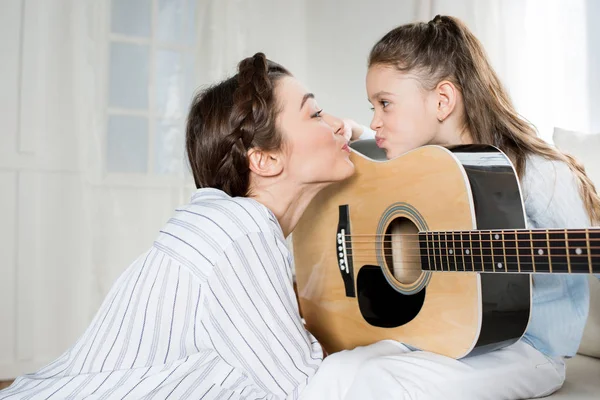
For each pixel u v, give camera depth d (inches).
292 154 45.8
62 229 108.3
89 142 110.2
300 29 130.0
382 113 57.3
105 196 111.2
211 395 38.6
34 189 107.0
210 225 40.3
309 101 46.8
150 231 114.2
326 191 53.1
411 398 36.6
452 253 39.6
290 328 40.5
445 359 40.3
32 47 107.3
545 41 100.8
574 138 62.7
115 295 42.1
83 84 110.1
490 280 38.3
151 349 39.5
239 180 45.6
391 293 46.1
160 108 115.8
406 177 45.3
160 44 116.2
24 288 106.0
